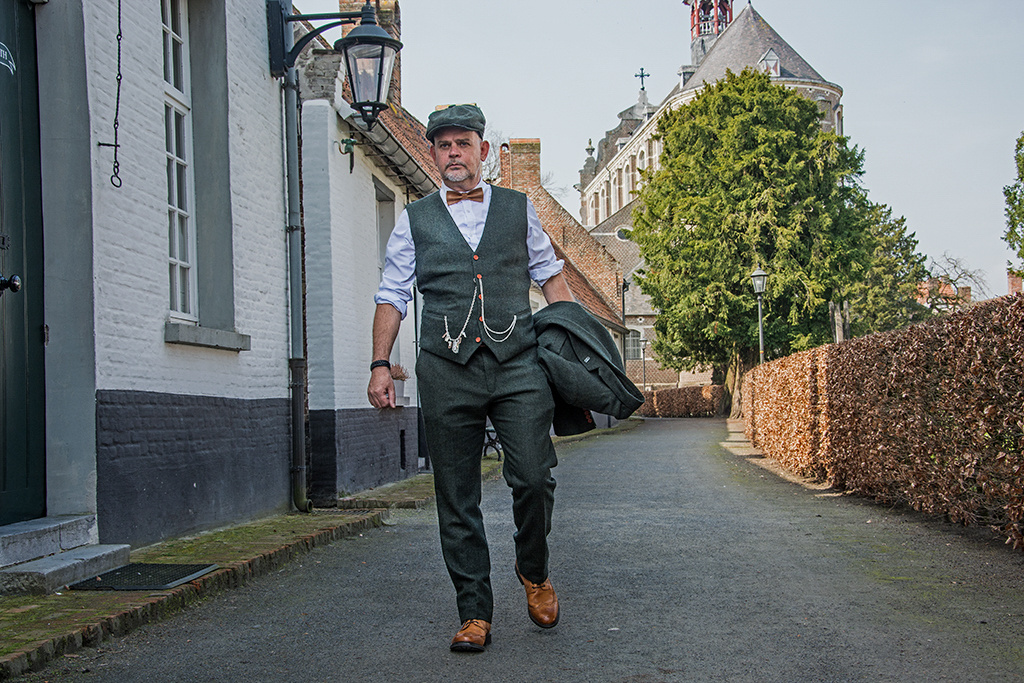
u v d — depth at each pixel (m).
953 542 6.16
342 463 9.19
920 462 7.16
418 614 4.21
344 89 9.96
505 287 3.58
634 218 36.81
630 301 55.12
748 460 14.81
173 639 3.76
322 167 9.11
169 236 6.65
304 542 6.01
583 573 5.21
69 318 5.13
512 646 3.63
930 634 3.78
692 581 4.95
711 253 33.97
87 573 4.59
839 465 9.82
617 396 3.59
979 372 5.95
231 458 7.01
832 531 6.79
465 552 3.63
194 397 6.42
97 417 5.16
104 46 5.38
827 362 10.27
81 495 5.12
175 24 6.94
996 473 5.84
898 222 52.72
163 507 5.92
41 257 5.11
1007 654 3.47
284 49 8.10
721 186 34.19
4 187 4.81
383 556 5.88
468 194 3.69
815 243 33.12
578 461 14.77
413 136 15.05
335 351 9.12
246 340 7.09
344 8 14.20
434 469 3.63
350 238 9.77
